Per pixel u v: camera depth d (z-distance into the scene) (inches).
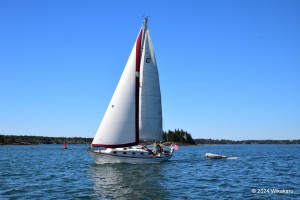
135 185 1151.6
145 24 1887.3
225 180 1289.4
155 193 1010.1
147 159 1834.4
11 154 3376.0
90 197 949.2
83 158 2637.8
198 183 1208.8
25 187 1112.2
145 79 1883.6
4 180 1278.3
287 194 1002.1
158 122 1907.0
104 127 1748.3
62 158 2645.2
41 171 1589.6
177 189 1080.8
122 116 1763.0
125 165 1739.7
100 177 1342.3
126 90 1779.0
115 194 992.2
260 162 2186.3
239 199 928.9
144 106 1875.0
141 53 1883.6
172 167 1727.4
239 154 3491.6
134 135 1784.0
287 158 2645.2
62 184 1175.6
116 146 1752.0
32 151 4252.0
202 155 3186.5
